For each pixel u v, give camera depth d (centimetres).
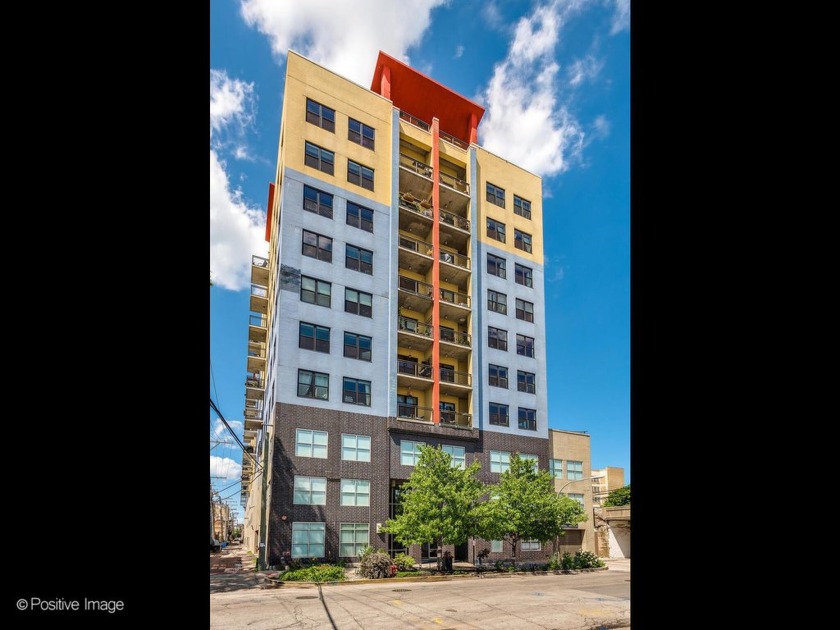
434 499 2359
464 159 3709
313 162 2942
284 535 2438
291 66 2983
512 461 2895
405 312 3353
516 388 3522
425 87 3675
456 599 1631
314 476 2580
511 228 3806
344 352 2819
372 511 2698
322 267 2848
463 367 3453
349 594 1744
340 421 2723
